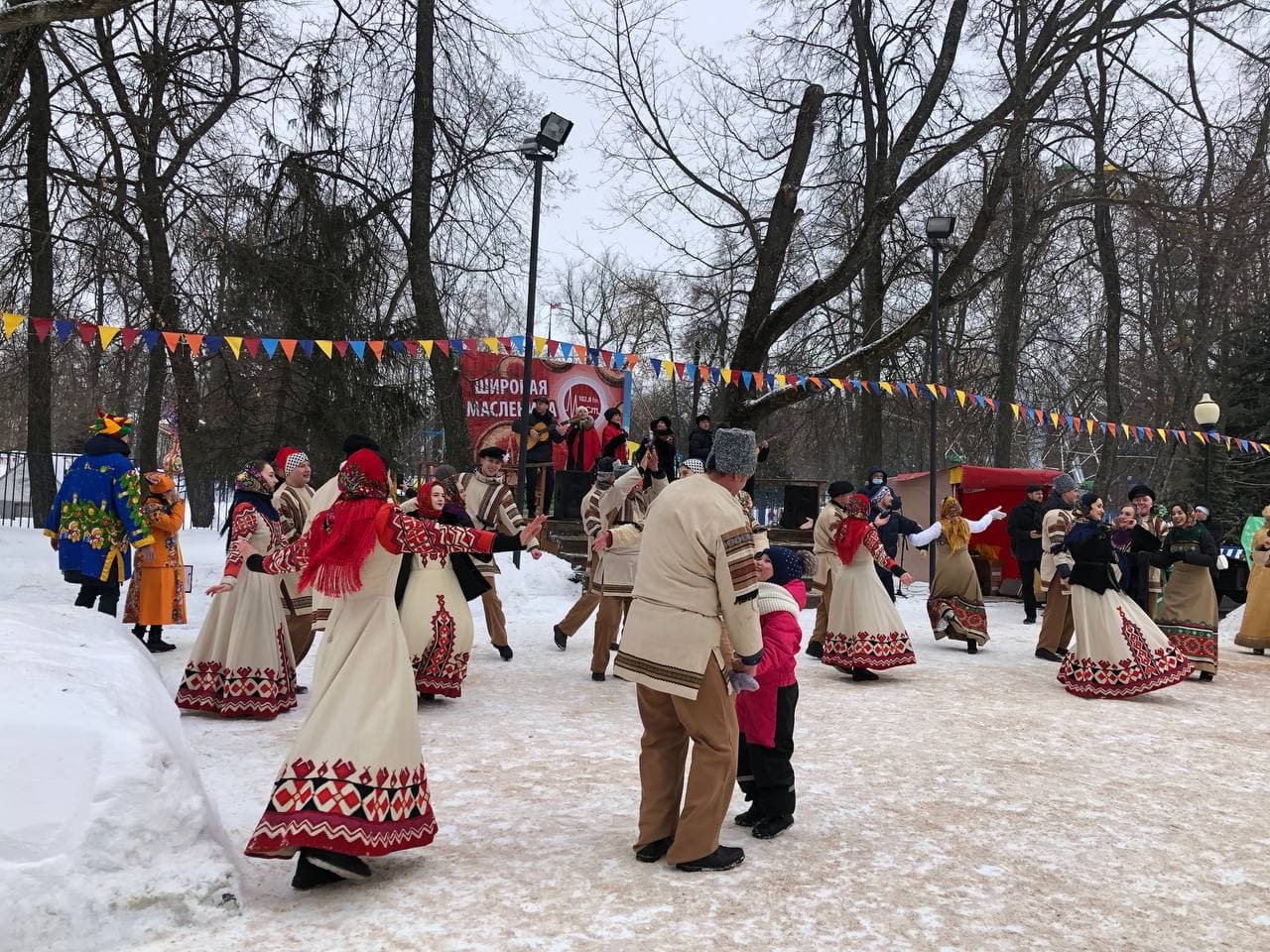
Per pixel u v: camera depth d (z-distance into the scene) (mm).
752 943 3197
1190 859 4172
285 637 6598
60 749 3115
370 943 3105
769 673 4281
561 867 3859
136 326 16969
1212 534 9953
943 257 22391
